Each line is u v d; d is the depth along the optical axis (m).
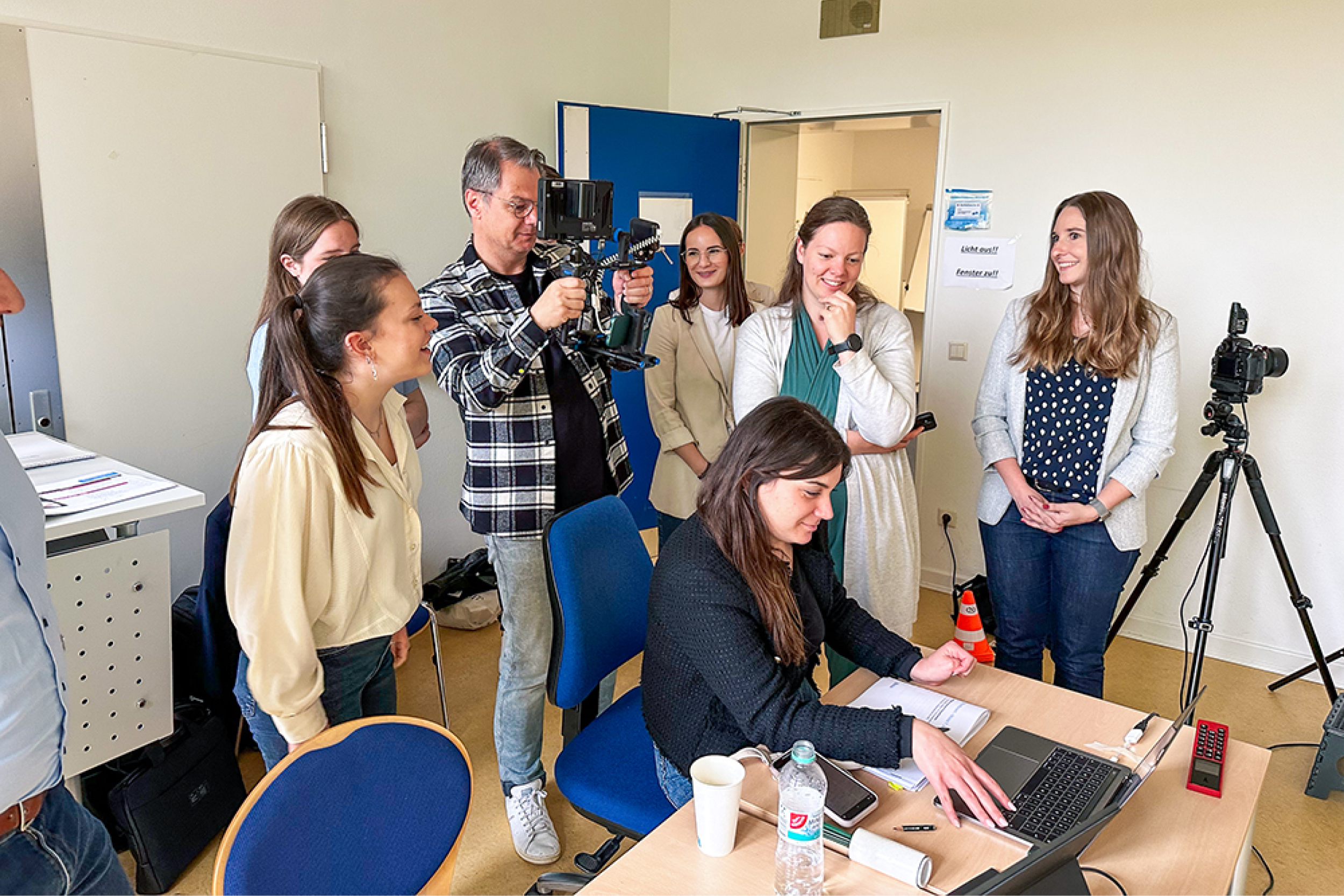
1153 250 3.41
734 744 1.66
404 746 1.31
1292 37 3.05
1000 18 3.56
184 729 2.37
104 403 2.83
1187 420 3.42
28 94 2.56
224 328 3.06
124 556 2.09
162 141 2.83
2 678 1.08
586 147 3.88
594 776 1.86
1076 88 3.46
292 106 3.12
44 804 1.22
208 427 3.07
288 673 1.62
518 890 2.24
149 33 2.78
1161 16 3.26
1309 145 3.08
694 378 3.08
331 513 1.65
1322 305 3.14
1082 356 2.46
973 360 3.84
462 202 3.72
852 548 2.37
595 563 2.02
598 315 2.15
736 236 3.02
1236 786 1.54
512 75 3.80
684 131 4.12
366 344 1.67
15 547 1.14
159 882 2.20
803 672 1.74
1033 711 1.76
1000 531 2.66
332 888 1.19
